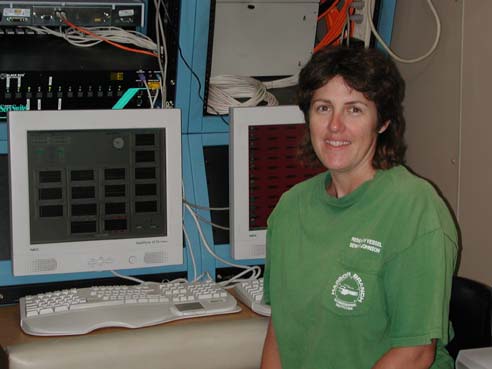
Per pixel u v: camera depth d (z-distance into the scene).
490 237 1.92
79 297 1.86
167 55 2.12
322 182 1.50
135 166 1.95
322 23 2.37
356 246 1.37
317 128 1.38
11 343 1.66
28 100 2.03
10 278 1.98
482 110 1.92
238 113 2.02
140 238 1.98
